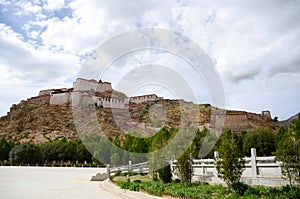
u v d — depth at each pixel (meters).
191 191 8.78
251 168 9.97
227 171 8.54
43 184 14.34
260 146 27.31
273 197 7.13
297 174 7.48
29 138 75.75
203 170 12.14
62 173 23.56
